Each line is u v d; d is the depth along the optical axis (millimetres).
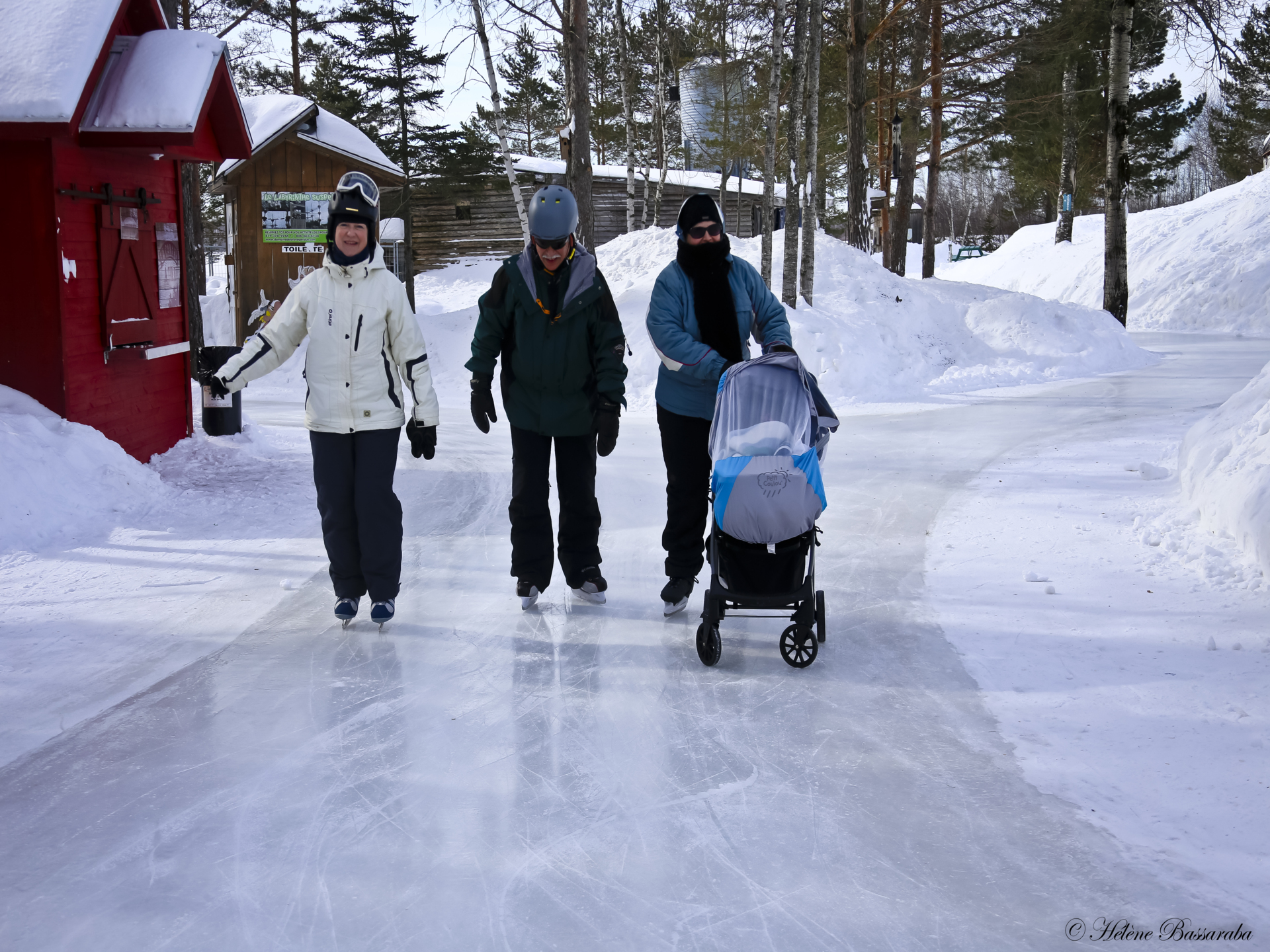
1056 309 18500
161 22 8852
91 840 2941
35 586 5500
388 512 4762
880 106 29047
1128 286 31266
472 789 3244
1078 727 3645
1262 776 3211
